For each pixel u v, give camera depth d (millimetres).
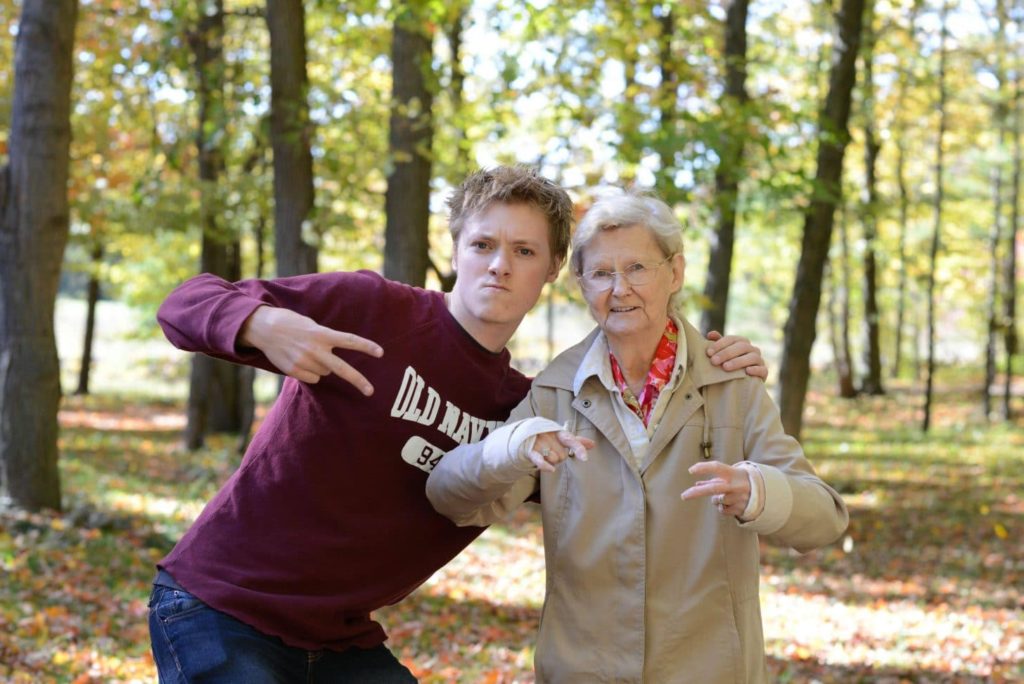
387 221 9227
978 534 11977
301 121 9445
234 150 13539
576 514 2725
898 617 8031
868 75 17734
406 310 2727
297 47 9656
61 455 15086
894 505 13773
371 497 2699
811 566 10227
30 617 5789
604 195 2781
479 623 7223
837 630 7543
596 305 2713
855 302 35000
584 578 2693
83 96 13930
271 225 15430
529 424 2486
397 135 9180
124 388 31344
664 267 2707
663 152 9648
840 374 27969
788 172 10555
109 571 7316
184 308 2482
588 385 2766
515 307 2748
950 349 42312
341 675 2756
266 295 2619
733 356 2771
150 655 5531
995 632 7559
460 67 10984
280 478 2660
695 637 2637
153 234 15914
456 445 2779
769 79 19406
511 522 11680
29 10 7996
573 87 9859
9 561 6793
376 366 2672
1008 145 22156
